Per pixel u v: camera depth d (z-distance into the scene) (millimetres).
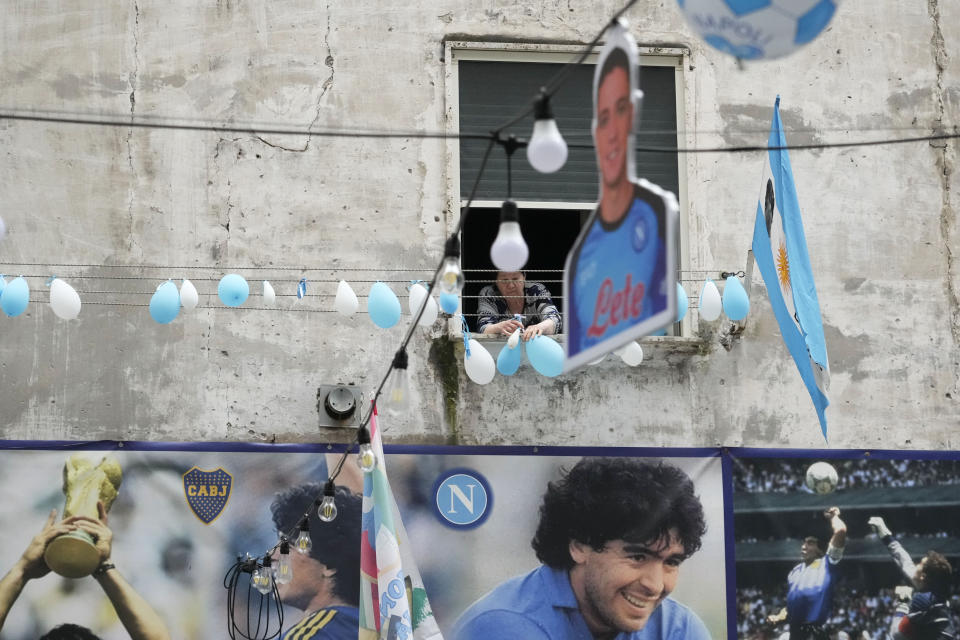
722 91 14375
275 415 13133
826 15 7148
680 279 13906
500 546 12977
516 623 12805
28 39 13625
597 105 7965
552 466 13227
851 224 14258
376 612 11844
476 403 13367
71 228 13305
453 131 13906
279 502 12852
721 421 13625
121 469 12742
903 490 13625
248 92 13789
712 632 13008
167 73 13727
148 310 13219
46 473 12656
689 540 13195
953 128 14641
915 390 13977
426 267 13609
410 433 13219
